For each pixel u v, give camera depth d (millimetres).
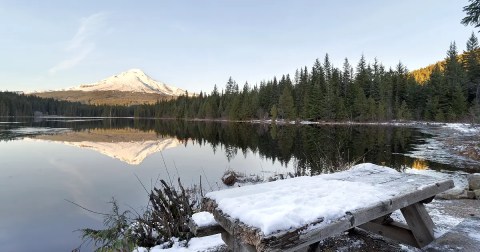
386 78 65750
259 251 2014
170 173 14109
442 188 3523
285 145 25656
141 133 43562
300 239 2115
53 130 45219
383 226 3715
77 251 5574
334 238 3867
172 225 4859
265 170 14555
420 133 34438
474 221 4352
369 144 24375
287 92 67438
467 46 60562
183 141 30875
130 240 4293
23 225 7320
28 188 11203
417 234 3438
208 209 2881
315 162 15742
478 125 32781
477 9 14195
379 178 3689
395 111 60406
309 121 63406
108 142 29750
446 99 55219
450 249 3426
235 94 90688
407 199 3023
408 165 14188
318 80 67125
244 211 2371
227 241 2799
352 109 61281
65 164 16703
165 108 134750
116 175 13688
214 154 21000
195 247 4172
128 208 8555
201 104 101188
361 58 68625
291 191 2996
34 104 128625
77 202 9312
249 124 65812
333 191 3006
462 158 15961
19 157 18969
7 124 59938
